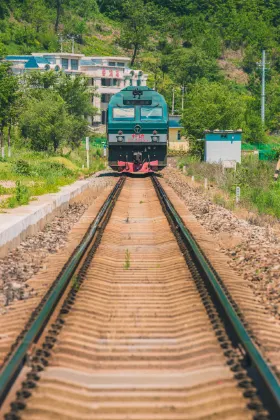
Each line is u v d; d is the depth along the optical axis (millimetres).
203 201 44812
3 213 29422
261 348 12492
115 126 66250
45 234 29250
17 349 11344
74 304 15859
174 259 22562
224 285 17250
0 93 82375
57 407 9805
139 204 44031
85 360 12008
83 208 40906
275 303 17016
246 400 9984
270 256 23531
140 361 12109
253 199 45844
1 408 9562
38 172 61656
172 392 10547
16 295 17250
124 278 19812
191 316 14930
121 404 10016
